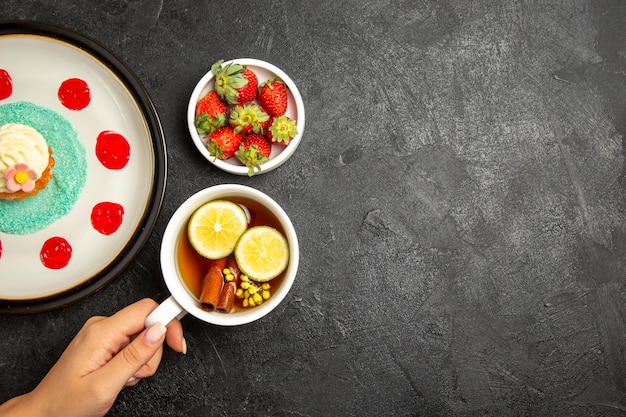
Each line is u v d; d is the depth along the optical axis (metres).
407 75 0.56
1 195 0.52
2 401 0.53
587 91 0.56
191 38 0.55
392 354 0.55
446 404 0.55
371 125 0.55
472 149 0.56
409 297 0.55
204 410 0.54
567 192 0.56
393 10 0.56
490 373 0.55
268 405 0.54
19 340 0.53
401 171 0.55
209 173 0.54
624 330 0.56
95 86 0.53
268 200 0.48
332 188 0.55
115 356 0.44
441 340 0.55
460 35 0.56
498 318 0.55
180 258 0.50
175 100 0.54
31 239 0.52
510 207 0.56
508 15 0.56
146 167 0.52
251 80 0.51
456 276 0.55
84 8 0.54
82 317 0.53
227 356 0.54
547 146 0.56
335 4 0.55
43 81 0.53
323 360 0.55
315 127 0.55
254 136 0.52
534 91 0.56
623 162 0.56
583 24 0.56
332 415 0.55
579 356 0.55
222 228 0.49
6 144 0.51
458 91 0.56
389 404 0.55
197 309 0.46
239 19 0.55
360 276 0.55
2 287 0.51
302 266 0.55
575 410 0.55
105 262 0.52
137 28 0.54
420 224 0.55
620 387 0.55
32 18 0.54
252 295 0.49
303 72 0.55
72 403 0.45
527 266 0.56
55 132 0.53
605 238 0.56
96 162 0.53
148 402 0.54
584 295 0.56
